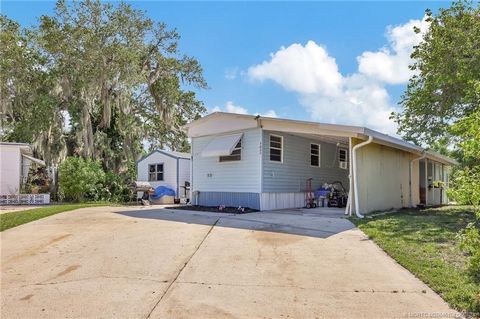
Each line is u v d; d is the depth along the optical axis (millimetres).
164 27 23984
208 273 4832
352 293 4070
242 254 5766
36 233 7723
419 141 14578
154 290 4191
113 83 21156
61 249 6258
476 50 11234
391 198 13273
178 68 25156
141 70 23125
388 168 13180
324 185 14297
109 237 7176
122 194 19875
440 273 4621
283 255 5691
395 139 12180
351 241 6680
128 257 5664
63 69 20453
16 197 16688
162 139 27656
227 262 5340
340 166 16328
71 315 3492
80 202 17719
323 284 4371
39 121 20000
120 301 3850
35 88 20797
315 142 14766
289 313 3533
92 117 22953
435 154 16609
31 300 3895
